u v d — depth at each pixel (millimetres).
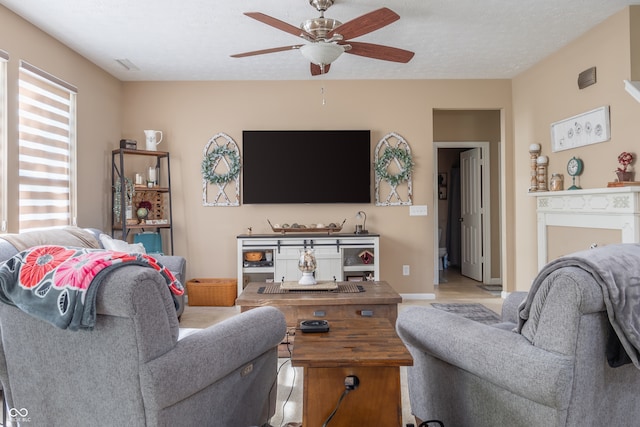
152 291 1370
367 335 1865
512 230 5137
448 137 6141
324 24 2842
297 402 2373
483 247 6270
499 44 4023
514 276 5156
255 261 4754
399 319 1988
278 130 5027
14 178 3209
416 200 5141
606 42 3508
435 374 1860
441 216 8133
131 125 5043
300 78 5047
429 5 3229
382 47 2988
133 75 4848
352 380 1583
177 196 5066
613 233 3244
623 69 3328
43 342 1456
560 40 3934
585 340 1266
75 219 4035
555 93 4246
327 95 5105
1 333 1552
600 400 1343
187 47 4031
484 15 3414
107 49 4051
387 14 2566
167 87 5059
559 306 1276
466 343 1540
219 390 1645
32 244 2629
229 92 5074
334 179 5012
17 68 3279
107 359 1375
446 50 4176
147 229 5051
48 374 1474
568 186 4027
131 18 3408
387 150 5066
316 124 5105
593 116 3635
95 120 4449
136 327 1324
